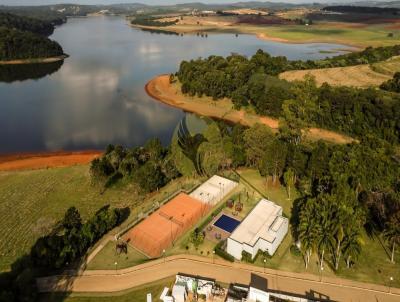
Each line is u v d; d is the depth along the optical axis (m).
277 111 157.62
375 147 103.75
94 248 73.25
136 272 66.62
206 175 102.00
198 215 83.25
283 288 62.97
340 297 61.00
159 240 74.88
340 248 64.50
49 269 66.38
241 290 61.66
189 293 61.09
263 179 101.06
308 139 128.50
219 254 70.88
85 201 91.44
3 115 165.75
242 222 75.88
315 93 141.00
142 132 148.75
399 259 69.44
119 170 102.44
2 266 68.19
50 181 101.38
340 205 67.44
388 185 83.25
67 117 164.12
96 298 60.59
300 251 71.12
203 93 190.75
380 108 133.62
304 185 90.62
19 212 86.38
